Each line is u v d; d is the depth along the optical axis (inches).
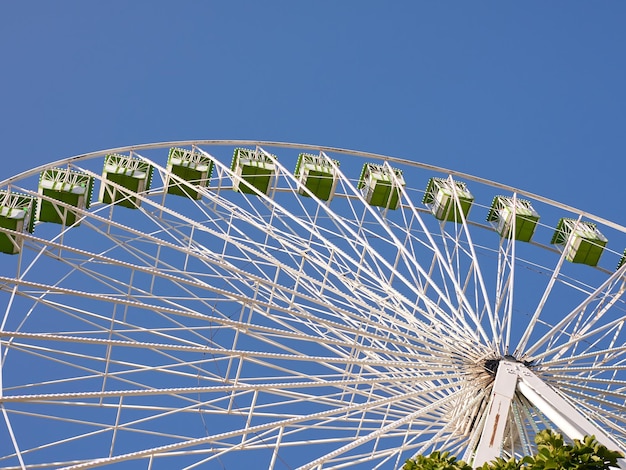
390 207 1615.4
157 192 1435.8
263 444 988.6
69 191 1403.8
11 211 1352.1
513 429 1089.4
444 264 1226.0
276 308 1083.9
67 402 924.6
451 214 1589.6
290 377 1092.5
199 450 999.6
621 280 1363.2
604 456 641.6
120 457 882.1
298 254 1236.5
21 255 1092.5
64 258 1136.2
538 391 1021.2
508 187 1499.8
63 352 1023.0
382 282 1205.1
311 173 1563.7
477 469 668.7
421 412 1041.5
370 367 1144.8
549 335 1146.0
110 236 1206.3
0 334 954.7
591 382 1205.7
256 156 1585.9
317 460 922.1
